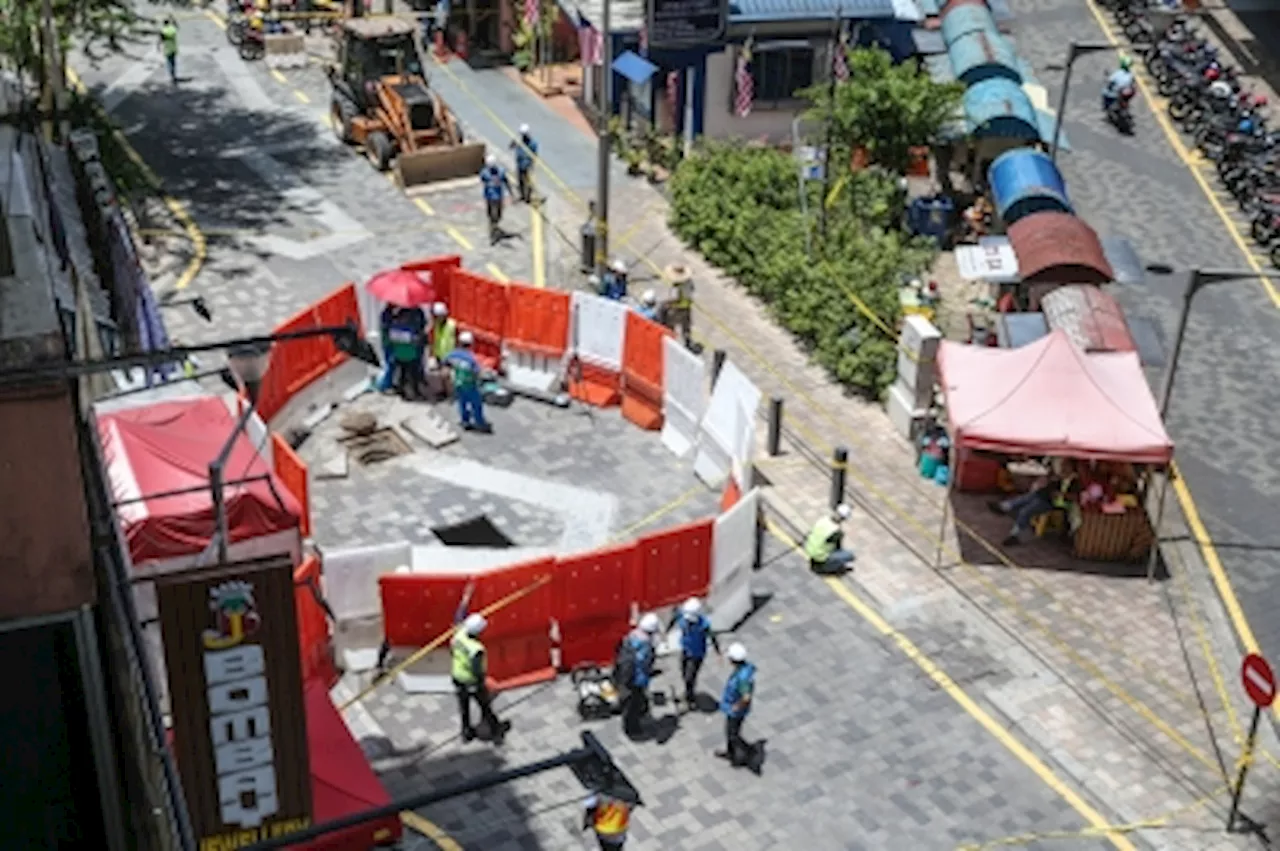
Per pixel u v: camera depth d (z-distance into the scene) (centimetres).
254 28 5084
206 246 3728
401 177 4116
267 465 2286
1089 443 2536
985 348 2755
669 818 2059
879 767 2172
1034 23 5766
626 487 2862
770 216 3741
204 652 1367
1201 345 3559
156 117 4569
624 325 3050
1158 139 4825
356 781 1797
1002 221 3662
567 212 4050
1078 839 2052
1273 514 2914
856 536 2716
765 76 4366
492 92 4884
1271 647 2516
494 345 3198
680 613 2250
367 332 3148
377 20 4409
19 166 1362
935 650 2430
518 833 2022
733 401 2778
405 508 2764
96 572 1143
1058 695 2341
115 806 1125
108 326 2170
